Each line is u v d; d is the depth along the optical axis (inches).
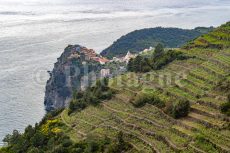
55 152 4370.1
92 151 4185.5
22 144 5027.1
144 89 5378.9
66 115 5492.1
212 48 6018.7
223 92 4571.9
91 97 5472.4
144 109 4810.5
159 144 3961.6
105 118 4948.3
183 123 4158.5
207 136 3764.8
